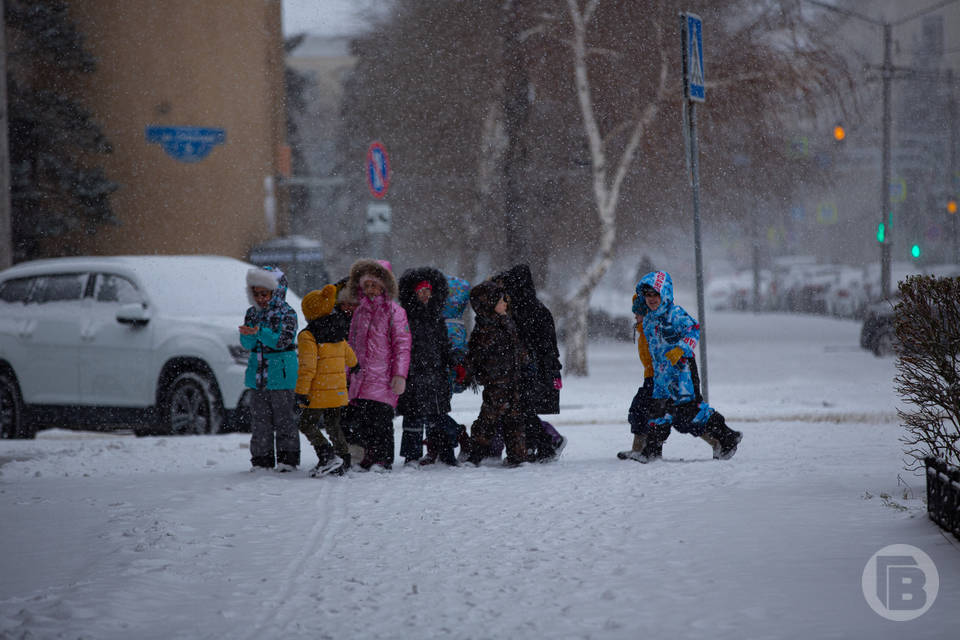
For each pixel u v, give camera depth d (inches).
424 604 356.2
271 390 681.0
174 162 2047.2
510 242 1812.3
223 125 2084.2
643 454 704.4
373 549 441.4
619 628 323.6
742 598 349.7
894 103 4471.0
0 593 377.4
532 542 446.3
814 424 989.2
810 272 4687.5
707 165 1845.5
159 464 765.9
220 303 1003.3
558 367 719.7
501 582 383.2
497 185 2134.6
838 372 1688.0
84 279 1022.4
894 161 4168.3
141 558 422.9
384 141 2212.1
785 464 663.1
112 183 1996.8
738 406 1162.6
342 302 679.7
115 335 981.8
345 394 663.1
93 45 2015.3
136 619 343.6
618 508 516.1
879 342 2004.2
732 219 1988.2
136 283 996.6
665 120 1798.7
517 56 1807.3
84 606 353.7
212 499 565.0
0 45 1626.5
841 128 1865.2
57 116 1971.0
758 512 489.1
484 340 705.6
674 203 1943.9
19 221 1957.4
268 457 688.4
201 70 2068.2
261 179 2132.1
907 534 430.9
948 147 4050.2
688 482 588.7
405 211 2274.9
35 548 451.2
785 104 1798.7
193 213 2062.0
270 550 443.8
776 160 1836.9
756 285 4407.0
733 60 1759.4
